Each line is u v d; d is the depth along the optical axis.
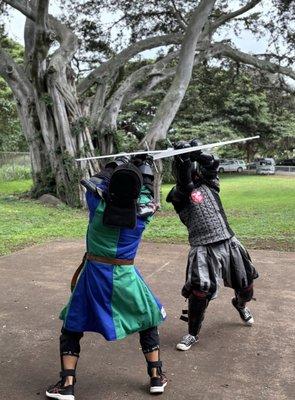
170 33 26.84
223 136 47.44
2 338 4.89
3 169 36.25
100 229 3.57
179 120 47.03
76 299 3.63
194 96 38.53
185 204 4.64
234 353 4.53
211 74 31.12
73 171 19.81
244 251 4.75
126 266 3.63
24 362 4.34
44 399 3.68
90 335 4.95
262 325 5.27
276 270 7.75
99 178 3.63
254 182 38.97
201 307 4.51
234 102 47.59
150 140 20.42
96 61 28.25
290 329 5.16
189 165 4.48
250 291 4.86
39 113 20.81
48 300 6.18
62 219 15.45
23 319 5.46
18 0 20.02
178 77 20.98
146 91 23.66
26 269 7.92
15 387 3.87
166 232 12.16
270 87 30.53
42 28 19.58
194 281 4.45
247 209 19.52
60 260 8.63
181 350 4.57
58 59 20.03
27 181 34.94
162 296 6.34
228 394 3.76
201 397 3.71
